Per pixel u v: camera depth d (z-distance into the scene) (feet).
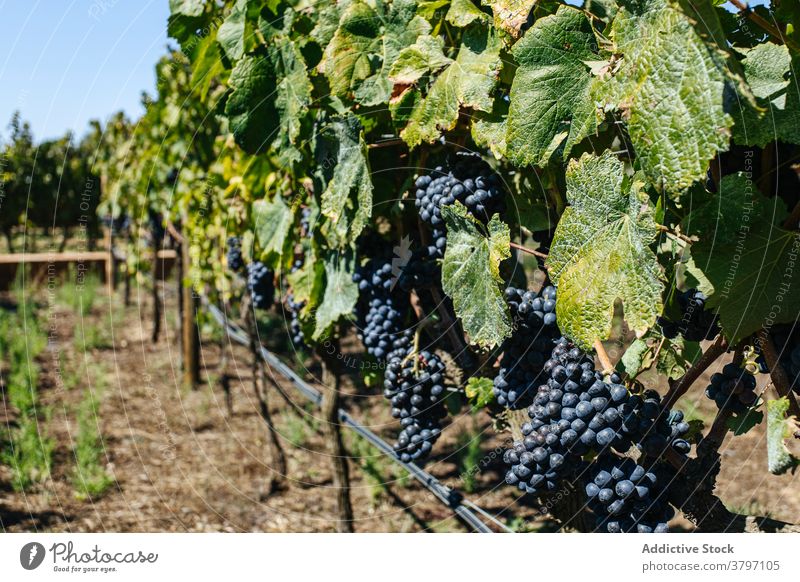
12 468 16.89
